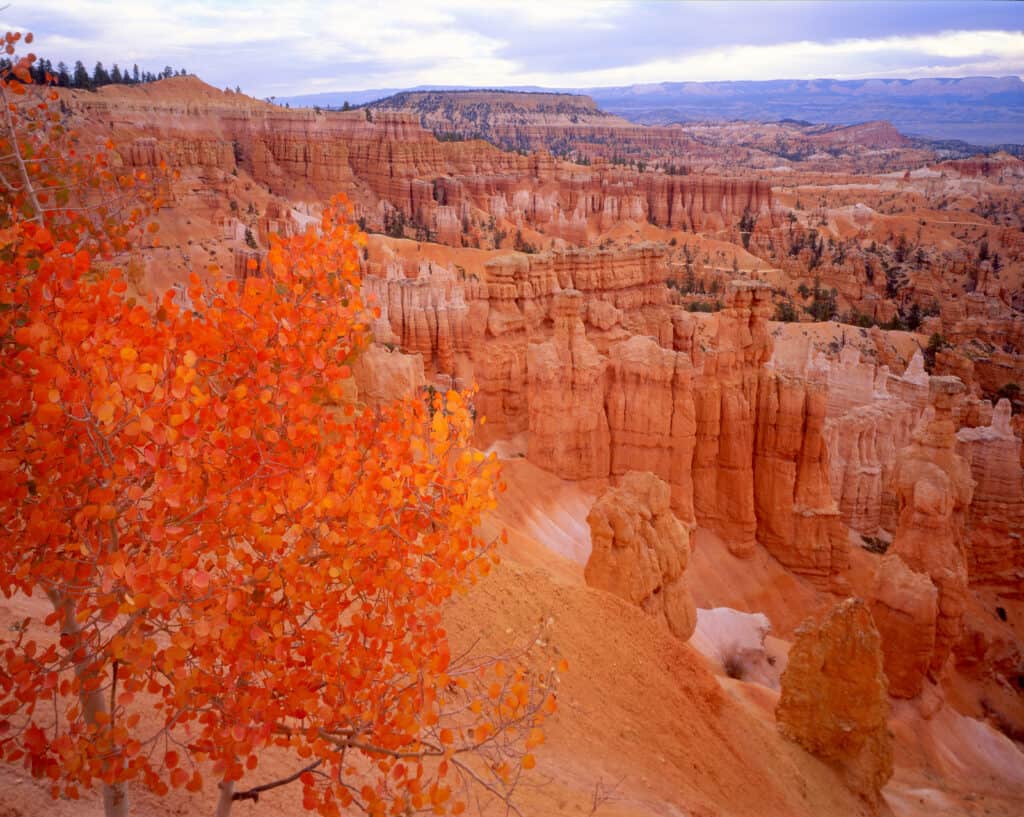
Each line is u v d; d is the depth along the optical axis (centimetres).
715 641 4322
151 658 691
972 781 3925
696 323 8806
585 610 2462
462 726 1559
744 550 5838
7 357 704
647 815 1664
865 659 2817
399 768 789
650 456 5656
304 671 747
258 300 834
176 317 805
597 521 3064
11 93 870
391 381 3422
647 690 2317
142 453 673
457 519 826
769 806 2281
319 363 819
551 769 1677
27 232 772
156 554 661
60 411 652
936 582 4459
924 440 4659
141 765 718
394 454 818
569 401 5531
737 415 5781
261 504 739
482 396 6347
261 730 713
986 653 5369
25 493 684
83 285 738
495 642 2038
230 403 767
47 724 1005
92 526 716
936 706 4266
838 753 2814
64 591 711
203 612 683
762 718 2970
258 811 1084
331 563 773
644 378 5641
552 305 6944
